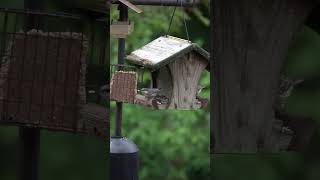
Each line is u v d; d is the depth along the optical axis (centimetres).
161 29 1150
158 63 562
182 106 588
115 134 626
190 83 587
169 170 1219
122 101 595
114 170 610
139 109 1201
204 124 1206
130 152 613
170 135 1184
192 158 1196
